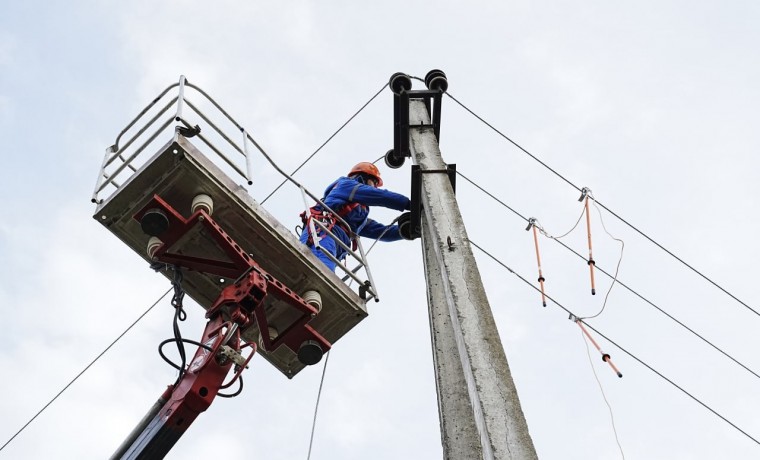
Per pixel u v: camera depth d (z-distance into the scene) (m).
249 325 9.41
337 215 11.02
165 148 8.79
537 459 6.44
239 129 10.10
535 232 11.12
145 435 8.95
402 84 11.47
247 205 9.20
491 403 6.88
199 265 9.32
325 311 10.03
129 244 9.48
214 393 8.96
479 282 8.31
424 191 10.08
